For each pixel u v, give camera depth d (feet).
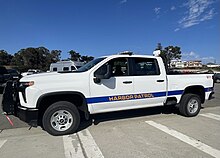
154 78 19.26
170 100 20.57
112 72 17.63
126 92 18.03
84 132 16.79
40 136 16.02
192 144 14.06
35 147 13.92
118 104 17.84
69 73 16.35
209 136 15.58
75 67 56.18
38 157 12.46
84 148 13.64
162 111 23.84
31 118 15.28
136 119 20.56
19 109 15.81
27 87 15.20
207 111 24.34
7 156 12.63
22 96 15.75
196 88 22.20
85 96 16.56
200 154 12.57
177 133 16.29
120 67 17.99
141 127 17.93
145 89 18.88
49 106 15.96
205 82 22.29
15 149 13.62
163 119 20.54
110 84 17.37
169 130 17.04
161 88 19.70
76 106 17.13
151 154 12.61
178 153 12.71
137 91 18.51
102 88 17.08
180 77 20.85
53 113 15.83
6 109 16.72
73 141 14.90
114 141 14.76
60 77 15.92
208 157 12.19
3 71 47.98
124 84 17.90
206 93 22.45
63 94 15.98
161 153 12.73
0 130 17.60
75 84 16.16
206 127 17.83
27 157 12.48
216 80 75.31
